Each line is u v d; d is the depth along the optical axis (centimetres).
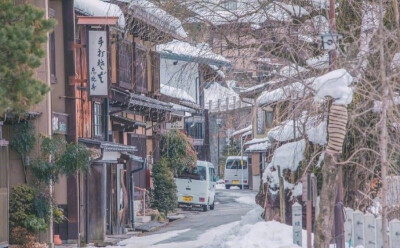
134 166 4647
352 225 2302
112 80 3919
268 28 2483
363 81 1986
